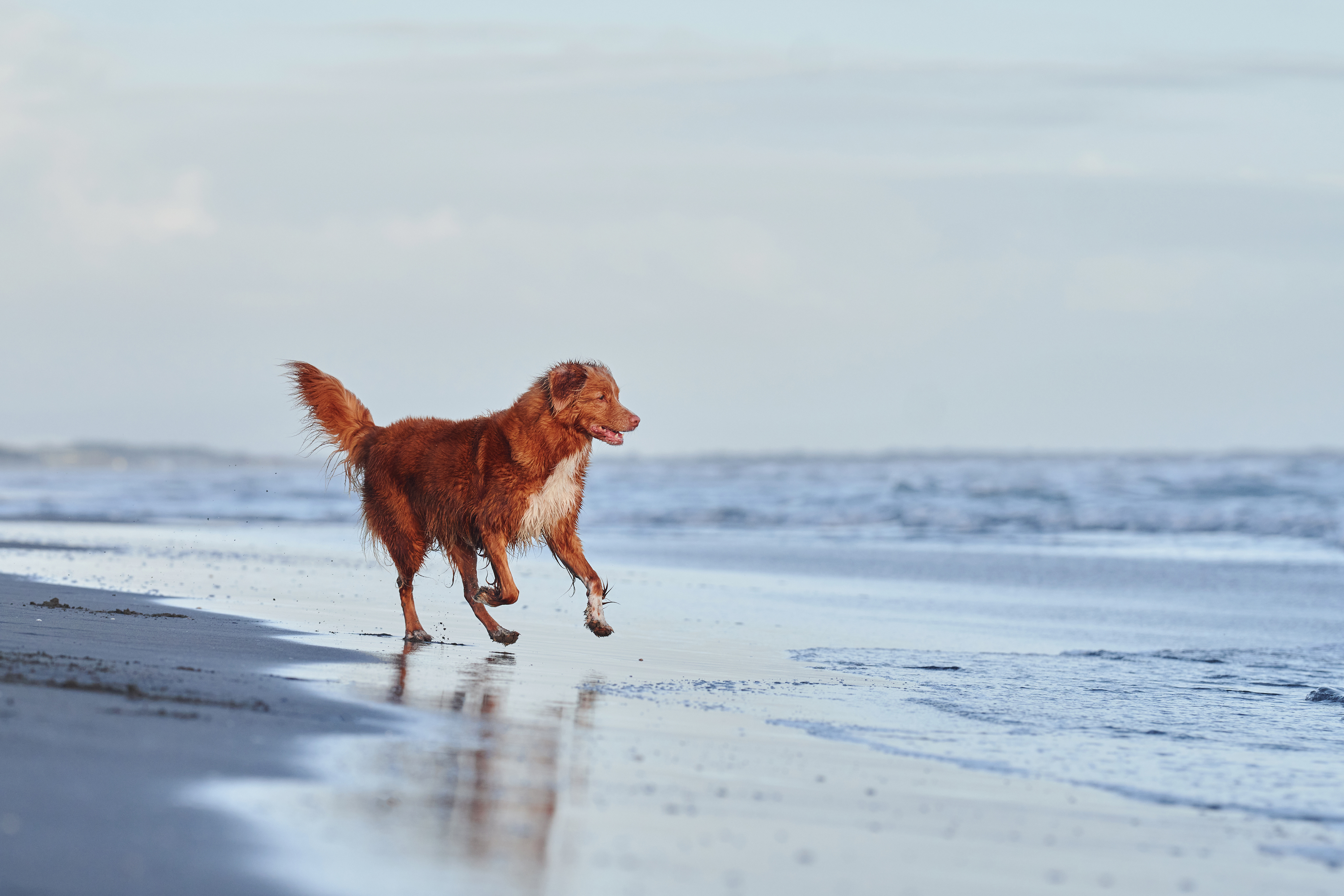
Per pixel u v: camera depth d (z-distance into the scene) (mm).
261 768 5883
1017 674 11484
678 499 50031
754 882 4836
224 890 4180
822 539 34531
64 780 5293
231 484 75062
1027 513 40375
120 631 11117
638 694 9453
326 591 17281
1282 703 10133
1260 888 5254
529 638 12992
